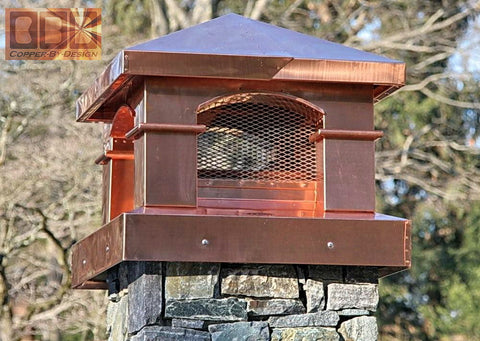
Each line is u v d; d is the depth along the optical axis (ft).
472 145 80.74
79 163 62.18
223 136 22.99
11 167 61.05
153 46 21.24
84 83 64.18
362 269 21.75
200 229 20.57
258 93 21.70
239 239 20.65
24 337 63.77
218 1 74.95
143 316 20.86
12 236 61.52
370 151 21.94
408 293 82.43
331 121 21.88
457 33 78.38
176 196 21.13
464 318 81.25
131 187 25.61
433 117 80.28
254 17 72.54
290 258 20.75
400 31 77.51
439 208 80.79
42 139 62.75
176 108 21.31
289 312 21.38
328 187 21.72
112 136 25.30
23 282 62.34
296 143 22.94
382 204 79.00
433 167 80.23
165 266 21.03
